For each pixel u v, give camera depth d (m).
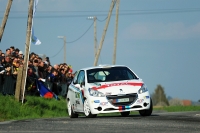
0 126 31.17
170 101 162.12
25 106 53.38
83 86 41.75
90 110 39.69
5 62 54.84
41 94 62.72
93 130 27.44
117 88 39.59
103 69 42.66
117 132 26.23
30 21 54.62
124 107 39.16
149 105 39.91
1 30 52.28
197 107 97.25
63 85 71.00
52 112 57.56
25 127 30.05
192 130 27.34
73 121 34.88
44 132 26.48
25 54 54.81
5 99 51.41
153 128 28.59
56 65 69.56
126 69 42.91
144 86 40.28
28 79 60.03
